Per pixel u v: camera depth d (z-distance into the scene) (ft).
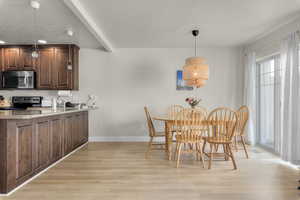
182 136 10.11
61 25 11.20
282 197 7.04
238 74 16.22
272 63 13.33
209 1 8.46
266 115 14.12
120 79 16.35
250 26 11.45
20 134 7.88
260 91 14.88
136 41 14.40
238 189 7.66
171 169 9.79
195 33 12.17
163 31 12.26
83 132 15.16
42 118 9.42
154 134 12.13
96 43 15.02
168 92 16.29
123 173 9.27
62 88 15.19
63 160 11.24
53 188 7.73
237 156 12.06
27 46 15.15
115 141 16.35
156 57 16.29
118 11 9.34
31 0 8.30
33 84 15.07
